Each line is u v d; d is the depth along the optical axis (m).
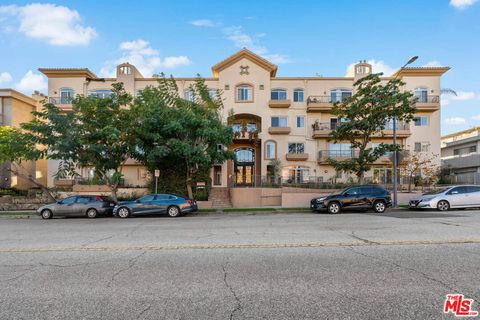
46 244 8.20
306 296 4.41
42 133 18.25
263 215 17.08
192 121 18.95
